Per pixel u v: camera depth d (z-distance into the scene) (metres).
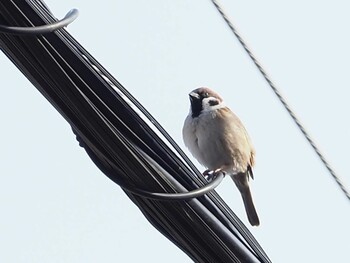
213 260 7.23
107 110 6.66
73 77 6.53
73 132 6.96
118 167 6.84
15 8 6.30
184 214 7.01
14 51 6.47
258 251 7.27
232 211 7.22
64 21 6.41
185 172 6.91
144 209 7.12
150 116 6.87
